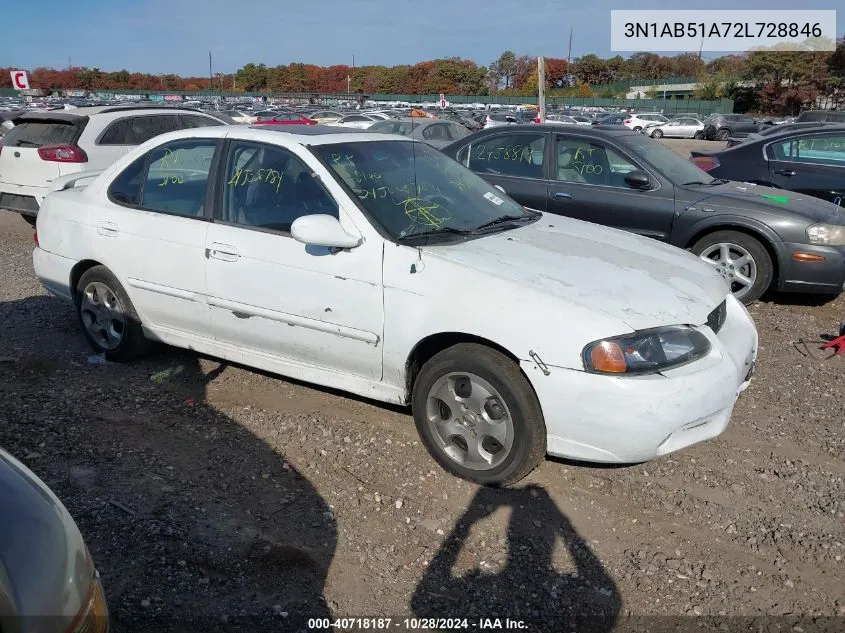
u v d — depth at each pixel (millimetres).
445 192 4422
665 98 72875
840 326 6051
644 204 6887
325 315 3939
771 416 4527
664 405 3240
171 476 3658
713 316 3764
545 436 3475
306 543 3186
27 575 1908
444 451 3734
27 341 5477
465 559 3127
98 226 4875
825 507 3566
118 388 4672
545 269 3650
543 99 11594
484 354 3482
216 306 4371
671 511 3504
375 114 32000
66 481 3557
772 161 8641
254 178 4293
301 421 4270
